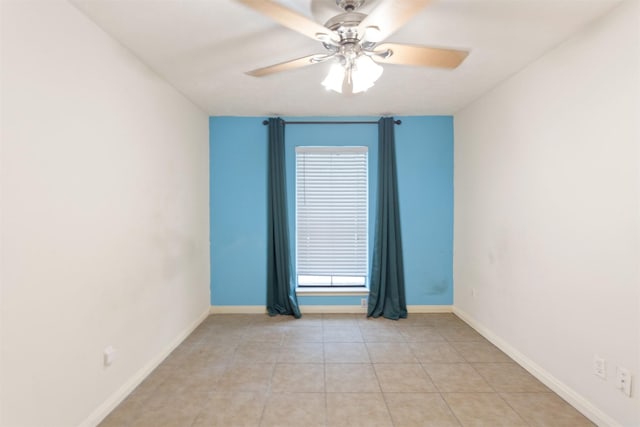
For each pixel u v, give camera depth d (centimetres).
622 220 183
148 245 261
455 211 405
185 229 334
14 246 148
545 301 246
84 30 189
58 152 172
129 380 237
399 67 265
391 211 400
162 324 286
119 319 224
